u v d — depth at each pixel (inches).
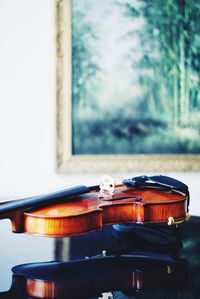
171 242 44.3
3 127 71.7
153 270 33.7
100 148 73.6
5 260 36.6
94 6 71.8
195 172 76.9
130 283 30.4
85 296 27.8
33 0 71.5
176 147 76.1
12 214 35.7
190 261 36.4
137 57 73.6
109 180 48.8
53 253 39.4
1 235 48.9
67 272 33.0
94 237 46.8
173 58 74.8
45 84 72.3
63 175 73.2
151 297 27.6
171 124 75.6
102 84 73.0
